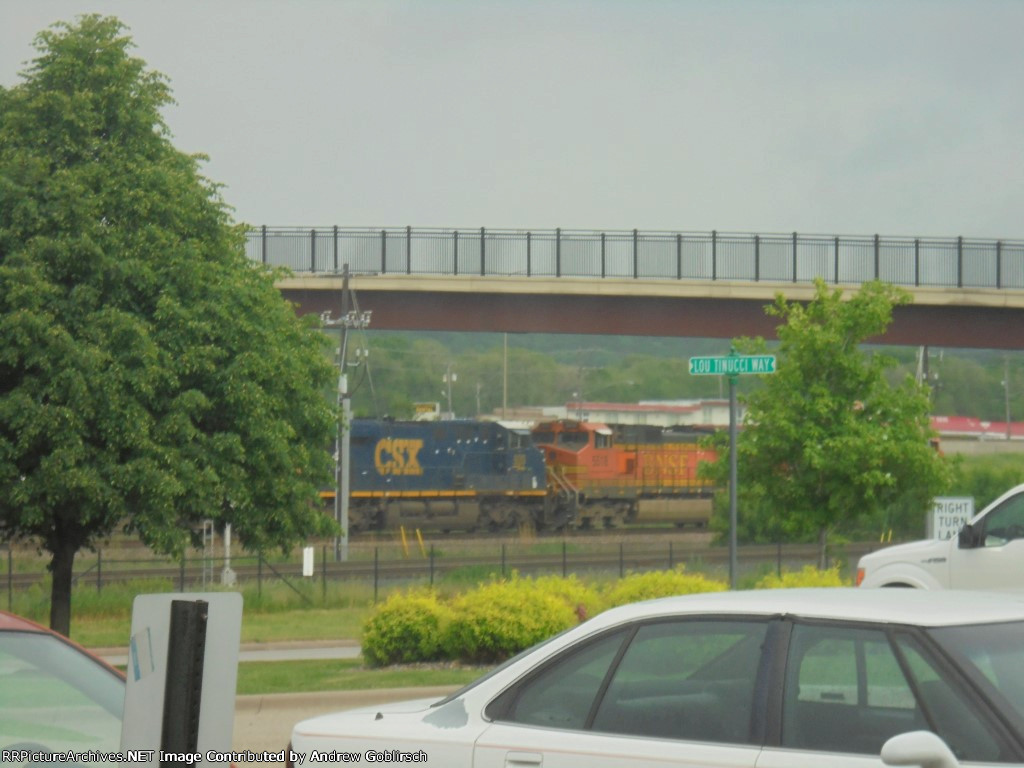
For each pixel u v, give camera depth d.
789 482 54.66
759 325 86.00
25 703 11.49
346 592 64.44
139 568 80.19
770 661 10.81
